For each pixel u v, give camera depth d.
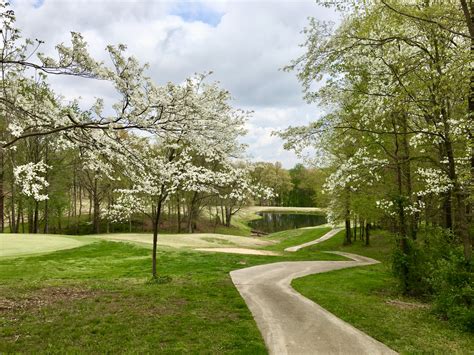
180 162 12.32
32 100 8.58
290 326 8.43
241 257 22.09
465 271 9.41
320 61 11.30
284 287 13.21
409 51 11.36
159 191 13.22
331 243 36.78
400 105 10.68
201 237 34.91
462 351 7.09
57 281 14.15
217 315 9.02
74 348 6.61
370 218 24.38
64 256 20.92
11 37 7.15
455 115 12.42
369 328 8.41
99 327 7.84
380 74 11.73
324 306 10.40
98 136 9.09
